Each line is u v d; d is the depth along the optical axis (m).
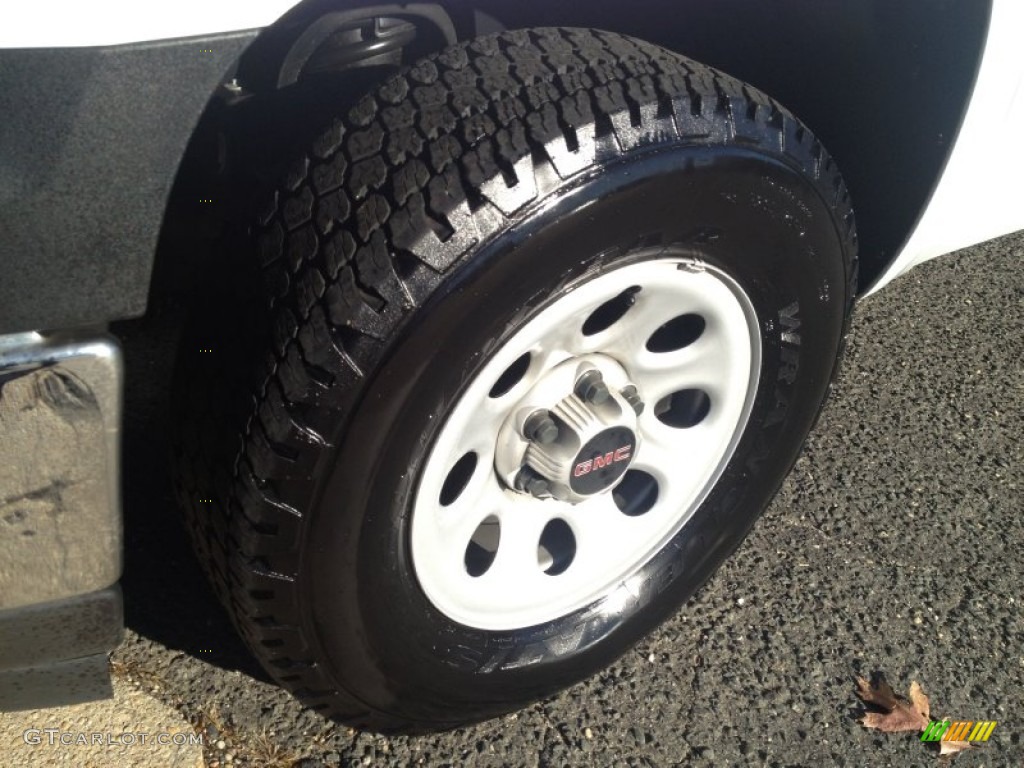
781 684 2.20
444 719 1.92
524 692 1.96
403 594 1.68
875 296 3.27
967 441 2.82
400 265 1.40
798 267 1.81
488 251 1.42
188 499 1.64
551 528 2.10
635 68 1.57
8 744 1.88
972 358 3.10
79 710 1.95
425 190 1.42
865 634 2.31
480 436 1.70
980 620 2.38
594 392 1.77
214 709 1.99
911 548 2.52
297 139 1.81
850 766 2.08
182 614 2.15
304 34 1.68
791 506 2.57
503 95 1.49
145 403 2.48
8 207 1.25
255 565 1.53
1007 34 1.85
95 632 1.57
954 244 2.25
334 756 1.96
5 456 1.33
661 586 2.08
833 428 2.80
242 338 1.49
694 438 1.98
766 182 1.64
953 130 1.93
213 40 1.30
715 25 2.04
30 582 1.46
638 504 2.08
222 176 1.79
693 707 2.13
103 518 1.45
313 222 1.46
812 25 1.97
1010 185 2.17
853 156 2.09
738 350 1.87
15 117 1.22
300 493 1.47
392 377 1.43
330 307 1.41
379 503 1.54
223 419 1.50
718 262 1.70
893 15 1.87
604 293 1.61
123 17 1.24
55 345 1.32
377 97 1.54
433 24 1.83
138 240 1.34
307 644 1.64
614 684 2.15
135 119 1.28
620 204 1.49
